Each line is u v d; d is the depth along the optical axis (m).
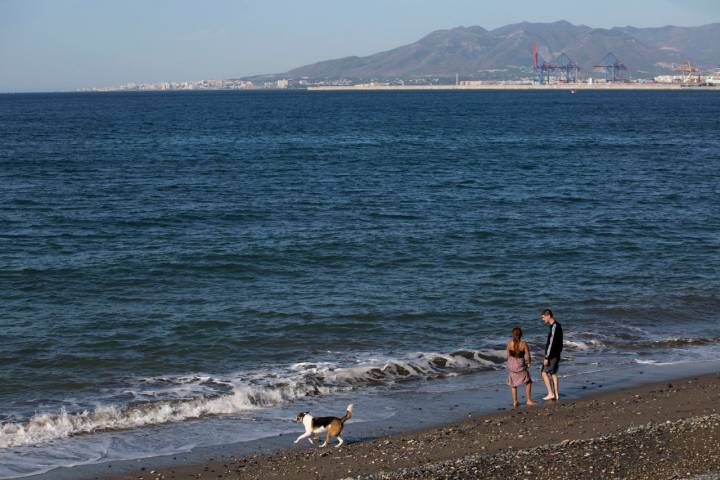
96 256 30.44
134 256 30.47
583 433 14.28
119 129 112.06
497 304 24.70
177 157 69.88
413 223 37.88
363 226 36.97
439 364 19.44
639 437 13.55
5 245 32.19
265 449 14.13
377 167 62.59
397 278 27.69
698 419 14.37
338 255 30.95
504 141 90.50
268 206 42.59
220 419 15.77
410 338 21.45
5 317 22.91
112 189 48.69
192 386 17.83
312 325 22.36
